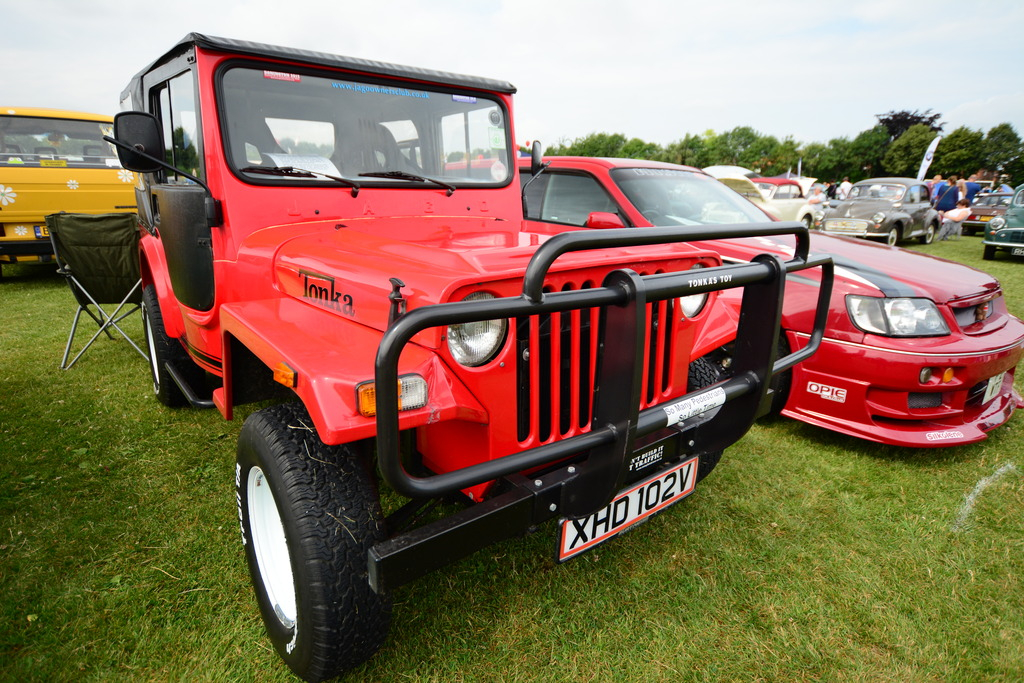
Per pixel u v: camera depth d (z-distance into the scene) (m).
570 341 1.81
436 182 2.82
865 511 2.80
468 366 1.64
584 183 4.48
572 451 1.56
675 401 1.79
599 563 2.38
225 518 2.62
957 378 3.14
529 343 1.72
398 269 1.79
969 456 3.35
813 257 2.13
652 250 2.09
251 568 1.96
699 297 2.23
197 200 2.45
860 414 3.24
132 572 2.28
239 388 2.23
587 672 1.88
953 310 3.23
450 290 1.56
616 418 1.61
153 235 3.44
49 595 2.14
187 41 2.24
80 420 3.58
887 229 12.17
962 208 15.05
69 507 2.68
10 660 1.87
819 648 2.00
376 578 1.39
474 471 1.43
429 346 1.63
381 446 1.31
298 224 2.46
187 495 2.80
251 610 2.12
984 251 10.91
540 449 1.53
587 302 1.48
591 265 1.81
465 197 2.91
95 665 1.87
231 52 2.27
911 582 2.33
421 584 2.23
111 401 3.88
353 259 1.96
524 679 1.84
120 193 7.70
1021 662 1.95
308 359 1.59
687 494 2.18
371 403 1.46
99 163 7.71
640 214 4.12
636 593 2.22
